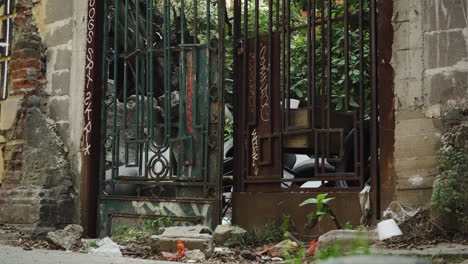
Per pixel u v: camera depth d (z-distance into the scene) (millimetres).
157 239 5078
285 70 5797
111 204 6562
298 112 5621
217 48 6141
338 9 7742
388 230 4219
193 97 6195
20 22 7227
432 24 4855
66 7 7023
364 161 5340
